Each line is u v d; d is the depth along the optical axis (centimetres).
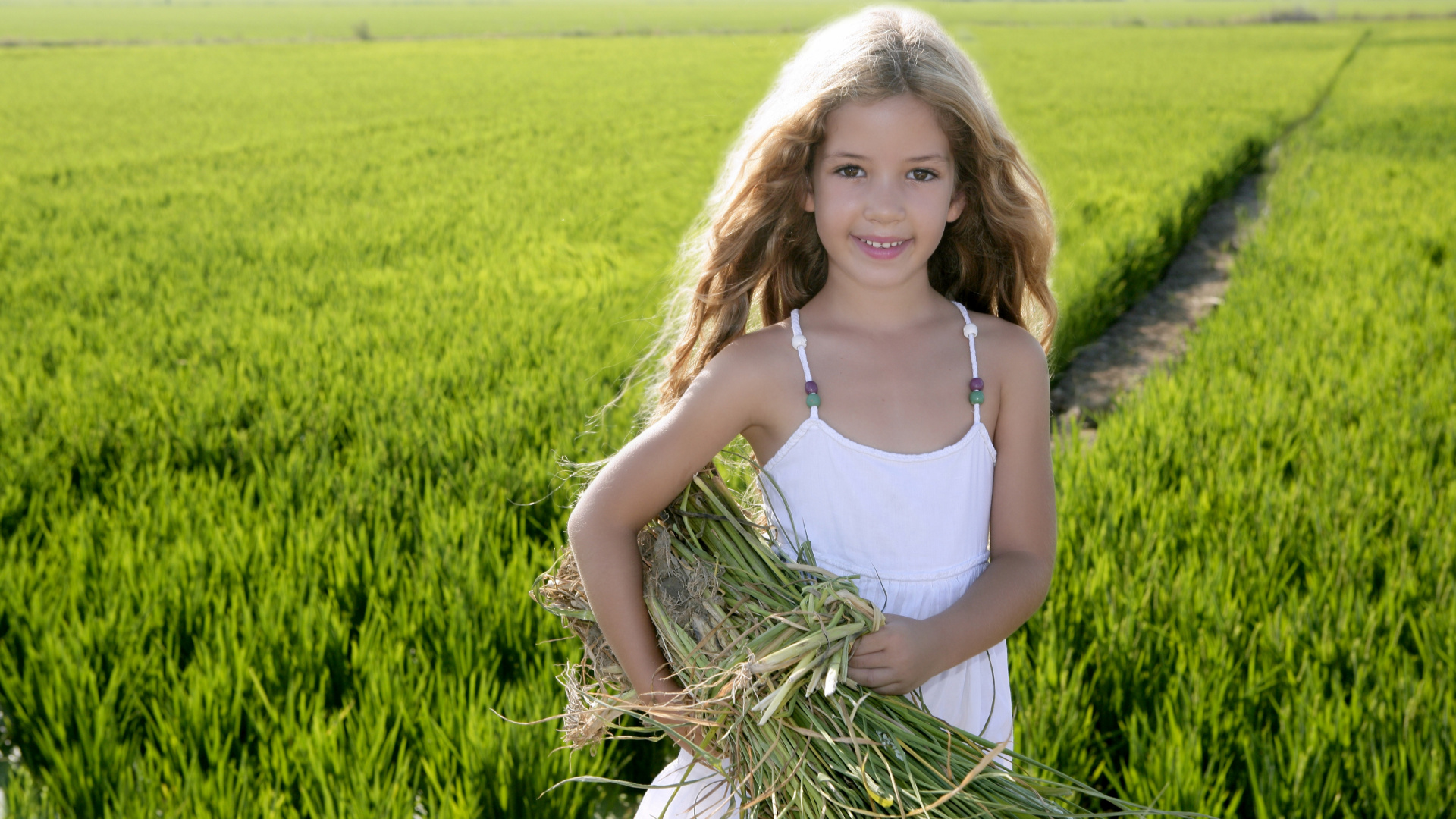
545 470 449
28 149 1856
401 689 303
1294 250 923
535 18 10381
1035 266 187
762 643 152
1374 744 269
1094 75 3369
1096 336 805
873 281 160
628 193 1429
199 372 617
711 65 4150
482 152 1859
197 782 258
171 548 388
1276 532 380
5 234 1093
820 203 162
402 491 448
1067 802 165
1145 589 341
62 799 272
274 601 347
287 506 428
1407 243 972
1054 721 281
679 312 199
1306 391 564
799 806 149
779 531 171
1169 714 277
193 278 881
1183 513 410
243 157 1784
